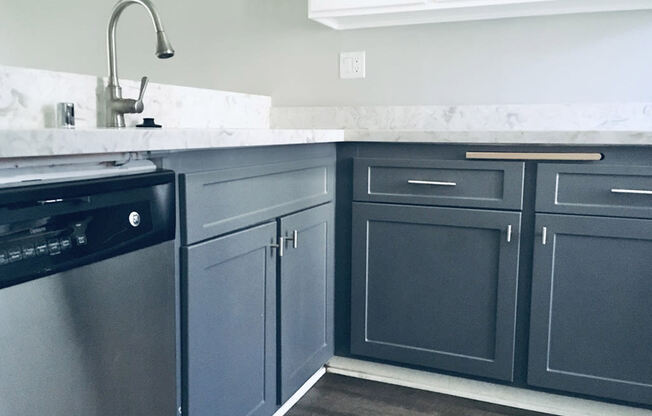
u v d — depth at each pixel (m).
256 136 1.57
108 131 1.09
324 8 2.40
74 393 1.05
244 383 1.69
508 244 2.05
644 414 2.01
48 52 3.17
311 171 2.07
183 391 1.43
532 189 2.01
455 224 2.12
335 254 2.33
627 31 2.27
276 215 1.83
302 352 2.06
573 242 1.98
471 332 2.16
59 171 1.08
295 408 2.08
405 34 2.58
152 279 1.25
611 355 1.99
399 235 2.21
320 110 2.74
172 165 1.35
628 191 1.88
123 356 1.17
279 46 2.79
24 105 1.59
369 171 2.22
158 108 2.10
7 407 0.93
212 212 1.50
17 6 3.20
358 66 2.67
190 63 2.97
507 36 2.43
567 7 2.29
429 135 2.09
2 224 0.92
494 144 2.04
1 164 0.98
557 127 2.38
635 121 2.28
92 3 3.05
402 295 2.24
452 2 2.23
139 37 3.01
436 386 2.23
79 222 1.05
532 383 2.08
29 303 0.96
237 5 2.84
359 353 2.33
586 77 2.33
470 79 2.50
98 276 1.10
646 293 1.92
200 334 1.46
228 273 1.58
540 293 2.03
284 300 1.90
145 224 1.22
